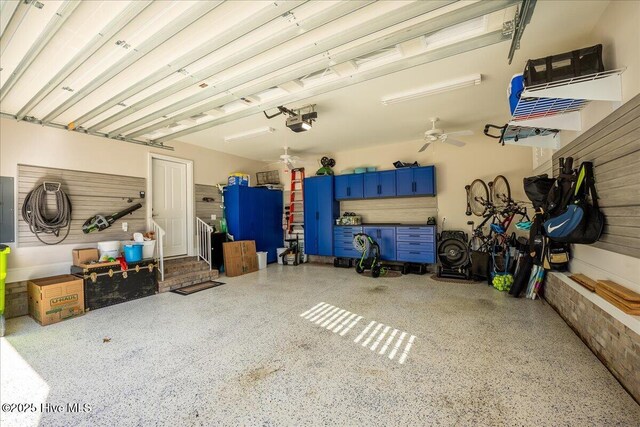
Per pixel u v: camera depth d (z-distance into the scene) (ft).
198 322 11.25
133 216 16.94
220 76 10.13
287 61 8.72
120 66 8.59
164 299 14.40
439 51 8.74
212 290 15.99
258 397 6.53
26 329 10.89
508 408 5.97
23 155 13.04
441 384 6.87
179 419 5.86
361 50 8.25
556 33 8.37
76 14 6.70
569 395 6.32
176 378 7.37
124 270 14.14
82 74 9.43
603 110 7.87
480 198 17.93
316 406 6.18
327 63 8.96
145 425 5.72
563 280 10.48
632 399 6.14
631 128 6.56
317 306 12.96
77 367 8.00
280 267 22.98
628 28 6.60
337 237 23.02
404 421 5.67
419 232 19.53
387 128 17.43
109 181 15.96
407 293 14.83
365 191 21.93
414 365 7.77
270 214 25.18
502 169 18.31
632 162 6.55
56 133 14.03
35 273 13.20
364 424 5.62
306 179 24.58
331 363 7.97
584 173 8.27
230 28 7.19
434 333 9.79
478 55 9.51
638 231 6.41
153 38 7.35
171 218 19.27
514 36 7.38
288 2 6.30
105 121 13.47
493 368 7.50
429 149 20.47
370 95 12.55
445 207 20.06
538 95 7.67
